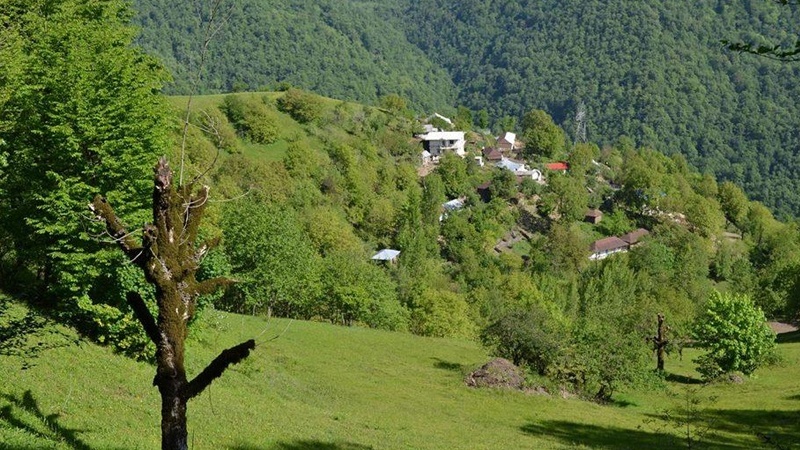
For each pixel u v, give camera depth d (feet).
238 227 189.47
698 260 508.53
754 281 464.24
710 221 607.37
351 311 250.57
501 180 612.70
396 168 597.52
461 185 607.78
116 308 86.69
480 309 353.10
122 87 97.25
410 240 460.96
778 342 262.67
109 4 120.78
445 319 287.69
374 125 643.04
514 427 116.57
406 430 100.53
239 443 70.23
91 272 87.81
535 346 159.22
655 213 640.17
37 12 114.01
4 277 100.12
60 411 61.46
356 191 510.17
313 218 401.90
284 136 548.72
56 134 91.56
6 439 46.44
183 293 33.50
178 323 33.22
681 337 221.05
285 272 193.77
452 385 146.51
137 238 87.40
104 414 65.77
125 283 86.02
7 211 95.25
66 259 87.76
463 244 511.81
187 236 34.17
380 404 121.90
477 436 104.12
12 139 93.40
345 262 256.11
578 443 106.22
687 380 197.16
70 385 69.82
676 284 432.66
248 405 90.74
